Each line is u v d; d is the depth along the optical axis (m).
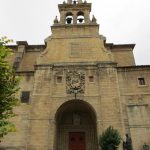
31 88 31.34
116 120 28.23
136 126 28.02
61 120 32.50
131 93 30.34
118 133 25.64
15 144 27.67
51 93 30.47
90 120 32.44
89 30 36.12
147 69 32.00
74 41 35.03
